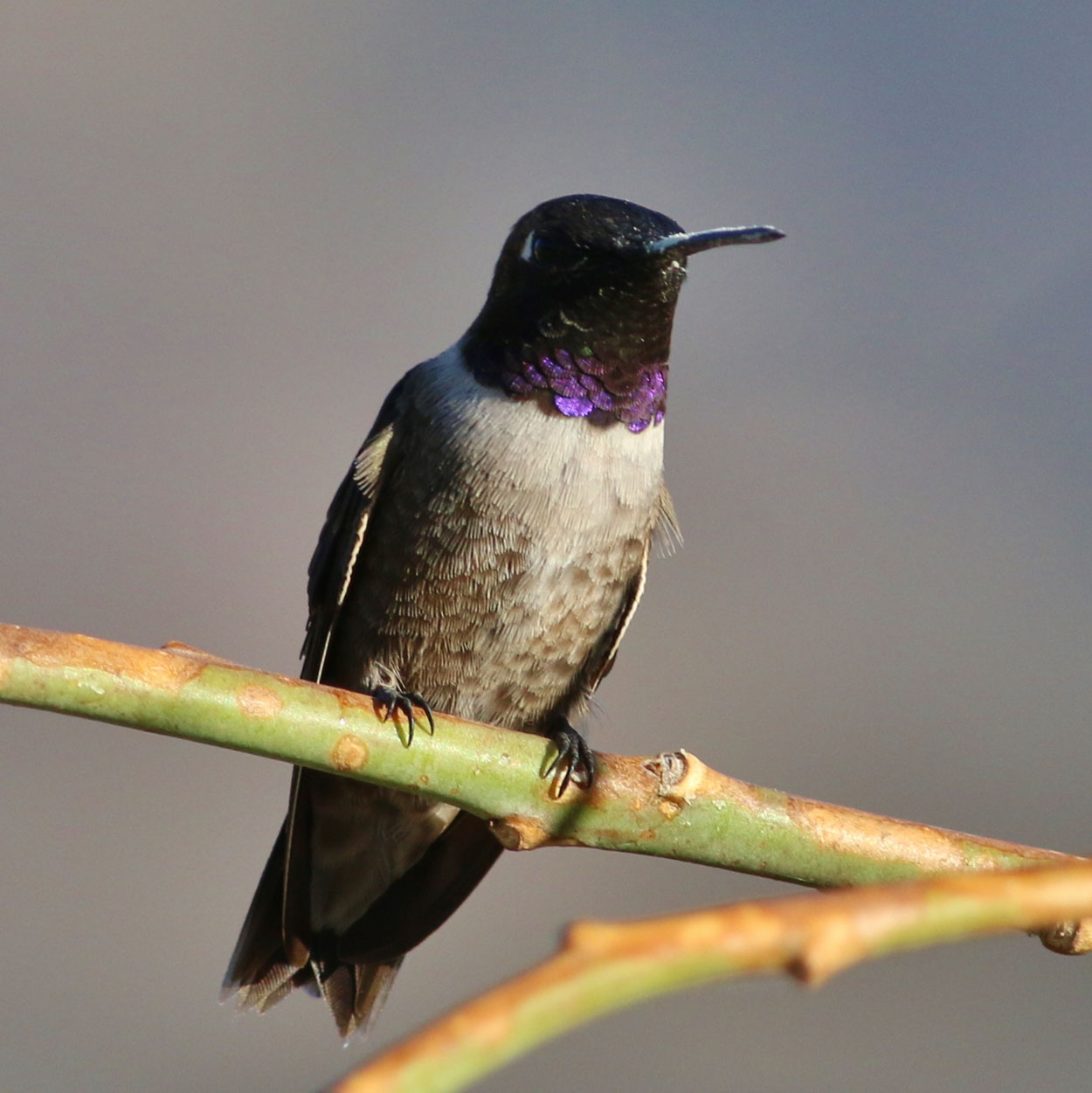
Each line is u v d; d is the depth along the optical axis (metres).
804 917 0.78
